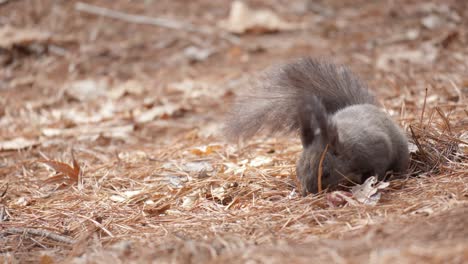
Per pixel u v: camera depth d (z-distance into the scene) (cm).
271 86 977
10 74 1719
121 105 1531
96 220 810
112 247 664
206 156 1092
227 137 984
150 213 829
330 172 810
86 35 1905
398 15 1912
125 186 966
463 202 696
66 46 1847
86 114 1476
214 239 652
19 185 1012
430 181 818
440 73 1430
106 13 1994
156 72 1738
